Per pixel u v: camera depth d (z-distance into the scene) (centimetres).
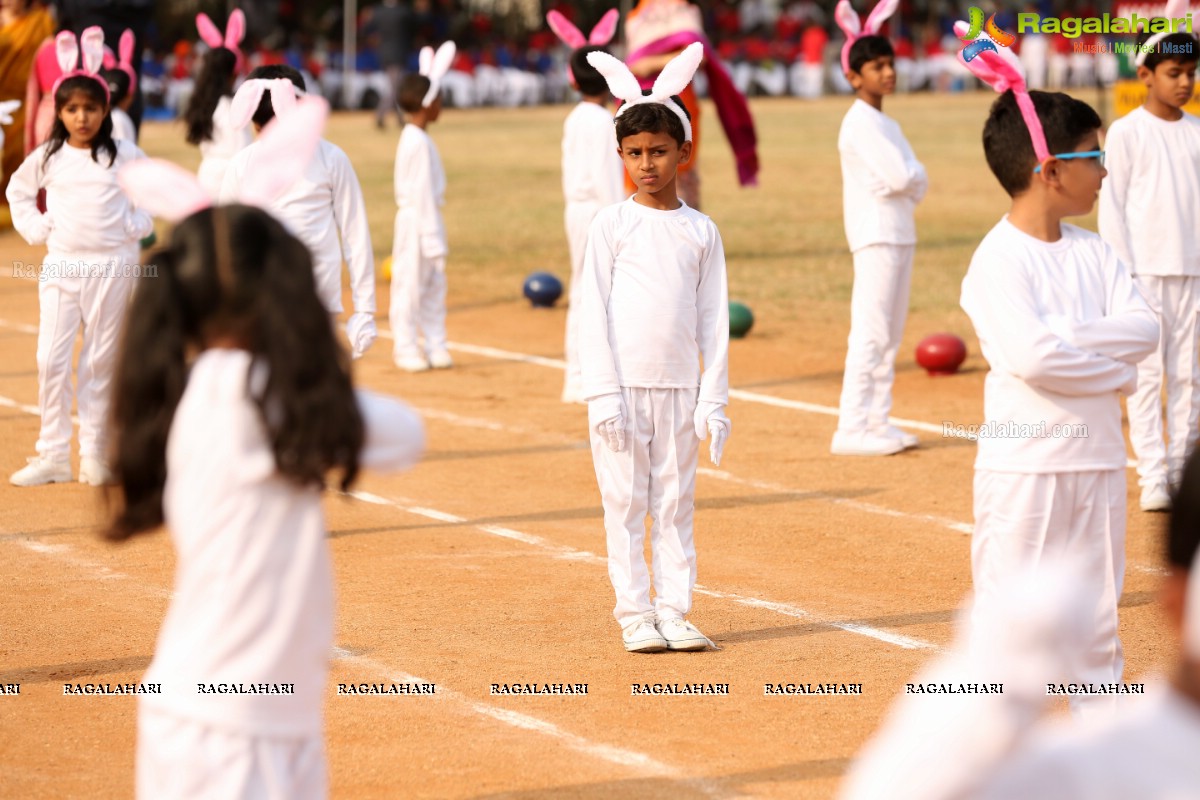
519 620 2191
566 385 3916
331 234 2706
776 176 8938
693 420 1997
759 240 6650
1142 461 2875
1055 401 1565
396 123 13150
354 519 2797
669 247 1962
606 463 2005
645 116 1934
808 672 1958
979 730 639
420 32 15300
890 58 3225
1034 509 1573
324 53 15638
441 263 4322
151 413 1065
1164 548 683
